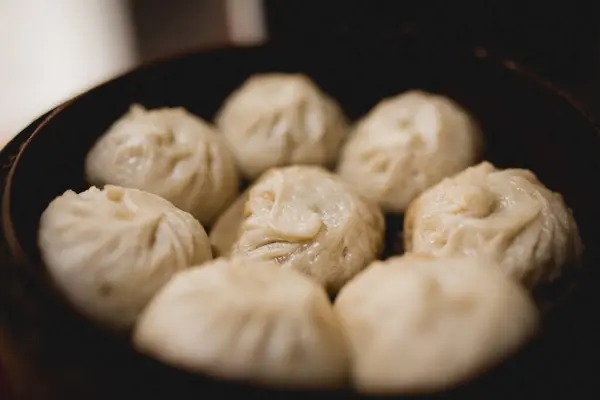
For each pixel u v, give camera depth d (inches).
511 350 8.9
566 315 9.0
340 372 9.3
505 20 15.6
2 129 18.1
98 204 11.0
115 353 8.5
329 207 11.9
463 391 8.4
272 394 8.2
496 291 9.4
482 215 11.2
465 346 9.0
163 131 12.5
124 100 12.9
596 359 9.1
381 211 13.2
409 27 15.9
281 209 11.7
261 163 13.7
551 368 8.7
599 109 16.2
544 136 12.4
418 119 13.3
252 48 13.6
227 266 9.8
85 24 21.3
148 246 10.7
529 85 12.5
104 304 10.4
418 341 9.1
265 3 16.4
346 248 11.6
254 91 13.9
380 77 14.0
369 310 9.6
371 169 13.2
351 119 14.7
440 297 9.3
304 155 13.7
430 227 11.5
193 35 19.6
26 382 9.5
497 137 13.4
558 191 12.1
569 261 11.1
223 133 13.9
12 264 9.3
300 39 13.7
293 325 9.1
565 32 15.7
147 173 12.2
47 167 11.5
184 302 9.4
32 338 8.9
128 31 20.6
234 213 12.8
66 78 19.5
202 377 8.3
